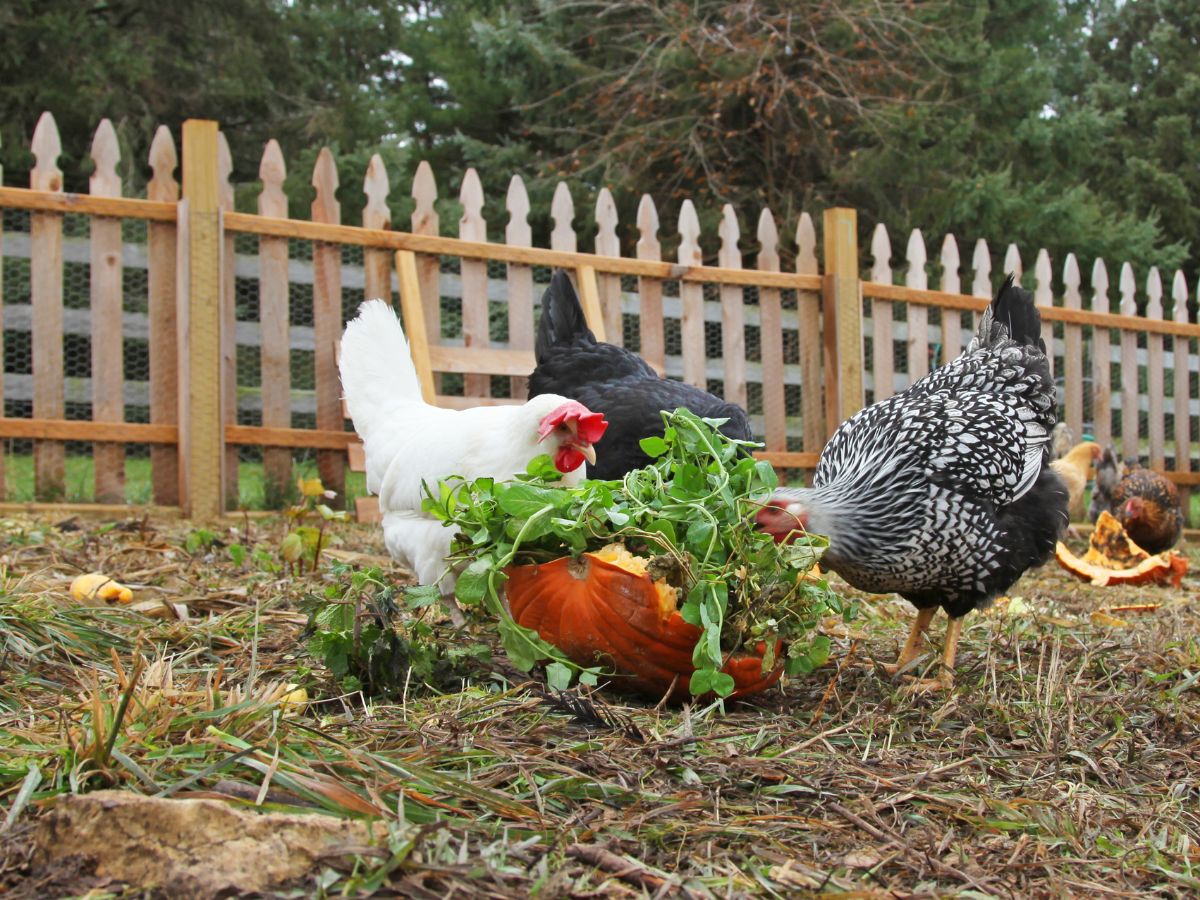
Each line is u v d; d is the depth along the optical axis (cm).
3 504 363
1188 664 243
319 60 1105
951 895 128
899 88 852
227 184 385
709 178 805
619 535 197
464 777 147
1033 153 918
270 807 127
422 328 391
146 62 860
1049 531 239
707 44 823
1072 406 527
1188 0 1301
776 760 166
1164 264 921
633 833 135
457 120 947
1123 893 135
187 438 373
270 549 322
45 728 160
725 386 447
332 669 194
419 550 230
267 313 388
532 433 221
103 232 375
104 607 235
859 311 461
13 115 845
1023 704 217
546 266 417
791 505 223
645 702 203
